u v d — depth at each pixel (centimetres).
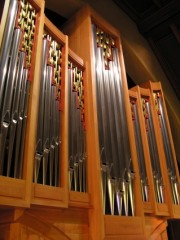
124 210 375
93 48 468
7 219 271
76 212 331
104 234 327
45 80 355
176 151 734
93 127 384
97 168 356
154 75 673
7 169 261
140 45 667
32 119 297
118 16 638
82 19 503
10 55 310
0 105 275
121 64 512
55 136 332
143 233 380
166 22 642
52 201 290
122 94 477
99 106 418
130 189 400
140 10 648
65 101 362
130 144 441
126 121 455
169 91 704
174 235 700
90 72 429
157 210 451
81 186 345
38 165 297
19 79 308
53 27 400
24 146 283
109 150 394
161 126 570
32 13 369
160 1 624
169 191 494
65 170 319
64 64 392
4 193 247
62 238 307
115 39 541
